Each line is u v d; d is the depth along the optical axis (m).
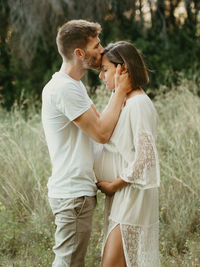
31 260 3.17
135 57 2.42
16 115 5.59
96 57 2.46
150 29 8.57
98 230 3.60
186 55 8.52
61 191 2.45
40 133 4.88
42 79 8.72
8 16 7.91
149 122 2.34
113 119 2.37
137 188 2.38
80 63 2.45
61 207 2.45
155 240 2.50
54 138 2.46
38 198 3.94
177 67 8.39
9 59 8.75
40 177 4.25
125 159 2.38
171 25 8.71
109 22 8.21
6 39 8.17
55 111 2.40
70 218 2.43
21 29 7.86
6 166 4.26
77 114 2.32
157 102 6.27
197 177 3.91
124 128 2.37
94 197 2.51
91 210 2.48
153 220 2.47
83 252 2.51
